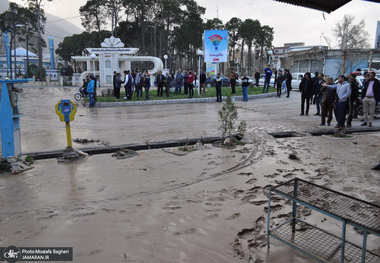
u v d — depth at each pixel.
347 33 44.72
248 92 22.02
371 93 10.34
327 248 3.17
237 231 3.64
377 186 5.09
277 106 16.11
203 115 13.31
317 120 11.83
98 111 15.29
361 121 11.67
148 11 57.47
